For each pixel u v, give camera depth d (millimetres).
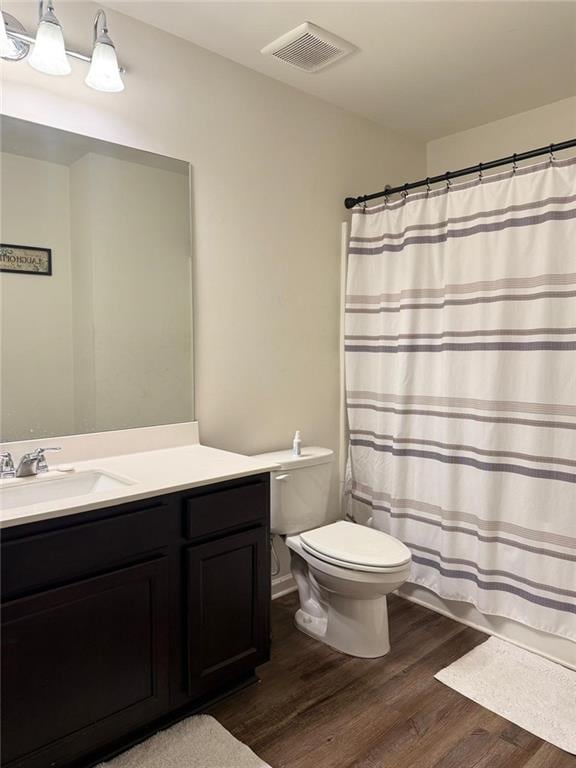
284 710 1812
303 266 2682
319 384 2811
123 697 1526
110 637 1487
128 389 2070
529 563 2133
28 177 1803
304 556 2188
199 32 2104
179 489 1629
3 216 1761
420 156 3281
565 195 2018
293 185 2602
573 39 2162
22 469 1684
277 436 2611
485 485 2223
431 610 2525
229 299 2377
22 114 1776
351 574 1986
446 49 2234
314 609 2350
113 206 1999
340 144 2809
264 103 2453
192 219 2227
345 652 2156
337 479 2945
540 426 2082
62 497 1733
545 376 2064
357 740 1679
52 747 1390
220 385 2367
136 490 1549
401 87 2570
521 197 2125
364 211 2762
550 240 2037
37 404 1850
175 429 2207
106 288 1998
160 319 2148
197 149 2223
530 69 2404
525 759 1608
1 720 1296
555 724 1753
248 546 1829
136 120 2037
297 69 2400
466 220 2299
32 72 1787
